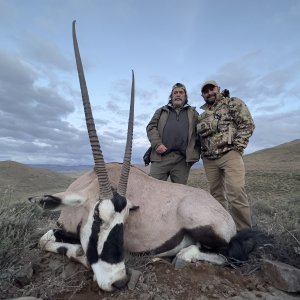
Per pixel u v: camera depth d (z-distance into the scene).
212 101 2.69
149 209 2.01
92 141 1.71
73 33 1.85
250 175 14.15
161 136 2.85
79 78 1.81
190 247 1.94
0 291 1.49
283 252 2.13
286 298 1.69
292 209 4.30
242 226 2.52
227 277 1.81
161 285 1.65
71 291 1.57
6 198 2.11
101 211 1.62
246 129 2.50
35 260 1.86
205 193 2.16
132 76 2.03
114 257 1.57
